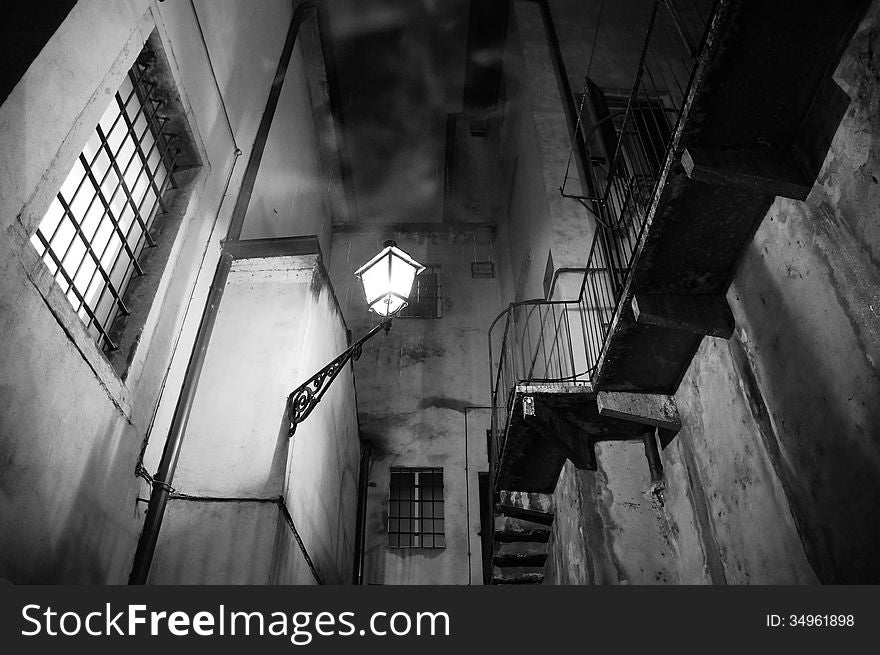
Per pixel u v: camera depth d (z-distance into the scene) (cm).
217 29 855
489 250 1672
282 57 1198
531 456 782
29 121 445
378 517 1218
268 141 1115
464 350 1470
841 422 383
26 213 441
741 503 498
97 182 562
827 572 392
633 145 1121
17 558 427
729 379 520
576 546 718
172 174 733
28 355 443
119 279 611
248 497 627
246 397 700
